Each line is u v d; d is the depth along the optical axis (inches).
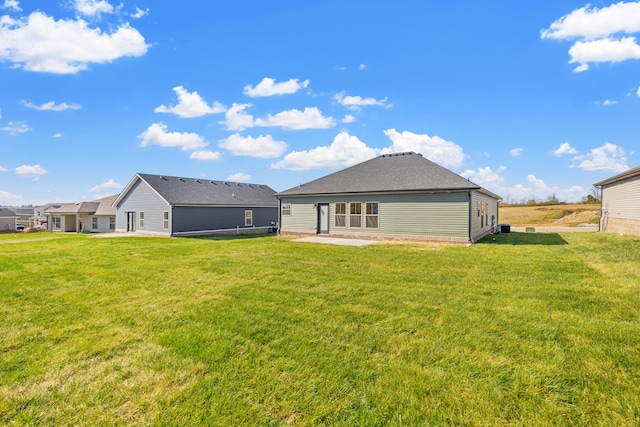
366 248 467.5
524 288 233.1
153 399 100.4
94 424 88.7
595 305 191.5
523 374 113.7
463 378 112.0
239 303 201.9
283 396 102.0
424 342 141.9
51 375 115.6
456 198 542.0
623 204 674.8
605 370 115.6
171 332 155.3
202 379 112.6
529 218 1440.7
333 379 111.9
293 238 652.1
